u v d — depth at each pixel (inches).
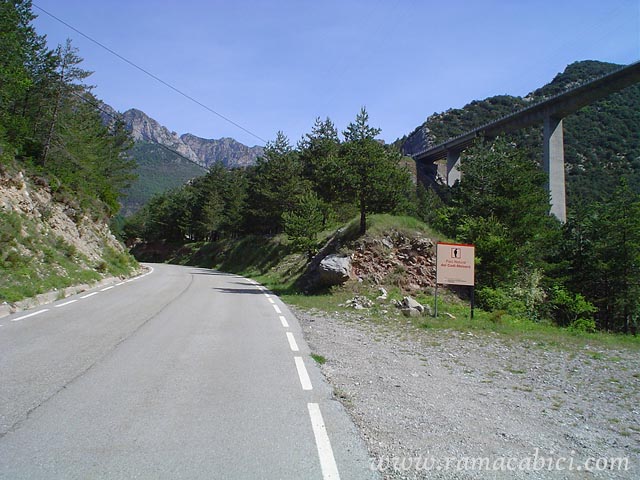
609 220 1285.7
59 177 1004.6
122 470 141.9
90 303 534.9
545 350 396.5
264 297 732.7
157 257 3356.3
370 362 304.7
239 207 2407.7
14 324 383.6
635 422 212.5
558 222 1485.0
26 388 218.5
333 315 551.8
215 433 172.9
